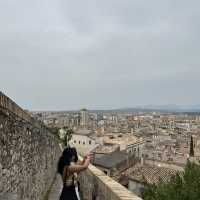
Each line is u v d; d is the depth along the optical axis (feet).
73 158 15.61
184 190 33.24
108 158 152.97
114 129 414.00
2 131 17.47
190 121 615.57
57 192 46.19
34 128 30.32
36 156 31.60
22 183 23.00
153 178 92.27
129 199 16.11
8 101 18.97
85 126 435.94
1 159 17.02
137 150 258.78
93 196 25.71
